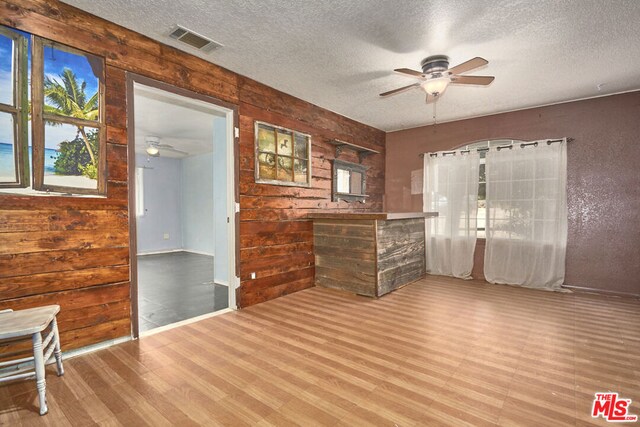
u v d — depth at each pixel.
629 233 3.70
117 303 2.43
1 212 1.94
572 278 4.00
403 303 3.43
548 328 2.71
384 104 4.20
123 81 2.45
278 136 3.69
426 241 5.02
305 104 4.08
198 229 7.79
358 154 5.02
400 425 1.51
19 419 1.56
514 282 4.22
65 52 2.17
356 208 5.00
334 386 1.84
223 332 2.65
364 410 1.62
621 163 3.73
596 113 3.86
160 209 7.88
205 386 1.85
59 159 2.15
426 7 2.20
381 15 2.29
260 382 1.89
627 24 2.35
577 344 2.39
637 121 3.65
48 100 2.10
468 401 1.69
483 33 2.51
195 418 1.57
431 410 1.62
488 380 1.90
